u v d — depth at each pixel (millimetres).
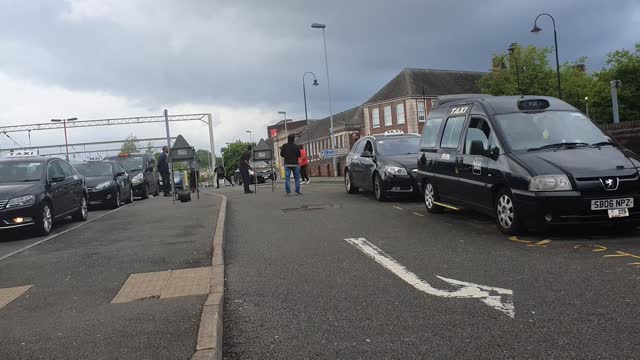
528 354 3604
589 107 56031
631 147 16875
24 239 10312
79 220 13148
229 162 128500
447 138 9859
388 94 60531
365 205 12516
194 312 4660
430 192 10555
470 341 3873
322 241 7980
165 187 21828
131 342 3994
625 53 58219
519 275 5547
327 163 46125
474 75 63438
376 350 3789
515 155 7699
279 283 5699
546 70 53500
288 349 3895
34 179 11094
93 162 17875
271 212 12016
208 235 8828
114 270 6617
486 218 9609
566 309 4438
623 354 3529
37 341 4156
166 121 16000
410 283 5449
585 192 6883
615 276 5297
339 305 4844
